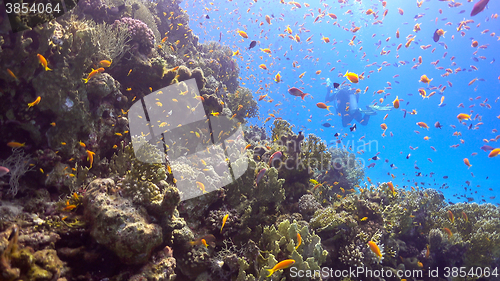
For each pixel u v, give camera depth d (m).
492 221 7.30
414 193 8.18
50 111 3.33
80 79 3.63
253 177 4.69
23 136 3.24
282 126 6.60
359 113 19.39
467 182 12.66
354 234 5.22
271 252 4.01
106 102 4.09
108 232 2.61
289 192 5.81
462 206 8.45
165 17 9.89
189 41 10.53
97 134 3.86
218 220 4.16
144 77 5.02
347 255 4.95
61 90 3.36
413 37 10.32
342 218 5.19
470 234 7.03
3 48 2.97
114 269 2.74
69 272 2.54
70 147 3.46
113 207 2.75
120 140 4.22
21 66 3.14
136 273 2.75
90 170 3.72
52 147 3.34
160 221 3.13
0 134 3.06
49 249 2.48
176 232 3.64
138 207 2.92
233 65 12.59
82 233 2.77
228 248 4.10
